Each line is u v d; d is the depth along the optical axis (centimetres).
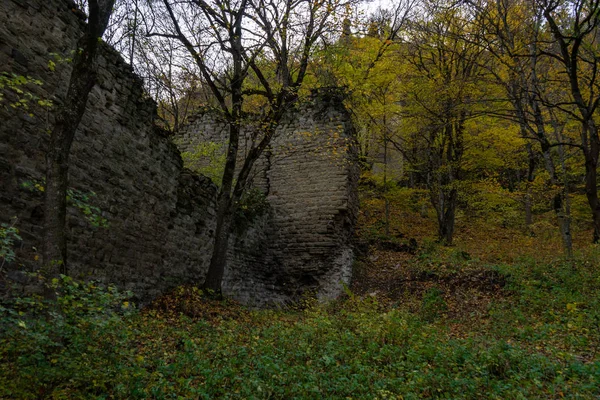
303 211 1512
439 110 1576
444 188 1731
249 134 1623
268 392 471
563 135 1775
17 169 584
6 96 566
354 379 519
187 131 1736
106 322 448
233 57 1116
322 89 1595
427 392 505
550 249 1628
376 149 2172
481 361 594
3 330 463
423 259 1521
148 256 911
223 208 1109
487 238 1952
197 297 1001
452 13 1527
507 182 2552
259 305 1354
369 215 2186
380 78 1703
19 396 366
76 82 528
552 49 1377
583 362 613
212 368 539
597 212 1229
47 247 492
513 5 1404
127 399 429
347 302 1073
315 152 1541
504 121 1738
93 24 534
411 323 807
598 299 952
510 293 1167
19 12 589
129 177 844
